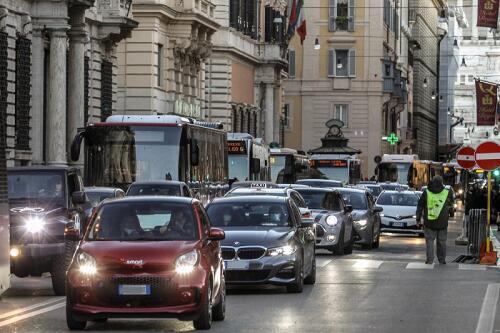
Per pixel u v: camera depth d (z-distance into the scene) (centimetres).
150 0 14212
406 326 4181
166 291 3994
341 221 8125
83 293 3997
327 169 17200
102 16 11994
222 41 17575
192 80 16262
